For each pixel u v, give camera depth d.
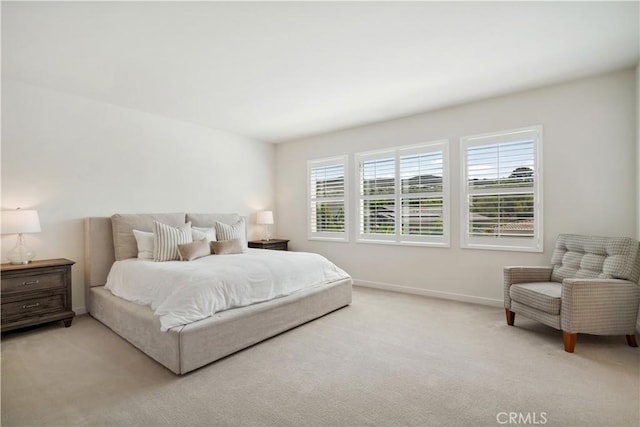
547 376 2.18
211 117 4.52
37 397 1.97
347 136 5.17
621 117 3.12
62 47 2.59
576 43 2.60
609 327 2.56
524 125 3.62
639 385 2.05
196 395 1.99
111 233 3.79
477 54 2.77
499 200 3.81
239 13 2.17
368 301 4.09
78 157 3.67
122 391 2.03
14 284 2.93
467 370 2.27
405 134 4.54
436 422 1.72
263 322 2.81
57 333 3.03
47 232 3.45
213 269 2.83
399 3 2.08
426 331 3.03
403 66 2.99
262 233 5.86
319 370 2.30
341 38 2.50
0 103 3.15
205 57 2.78
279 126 5.00
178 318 2.32
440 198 4.27
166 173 4.49
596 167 3.24
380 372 2.26
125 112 4.07
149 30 2.36
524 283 3.14
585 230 3.30
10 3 2.02
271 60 2.85
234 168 5.41
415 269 4.46
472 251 4.00
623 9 2.15
